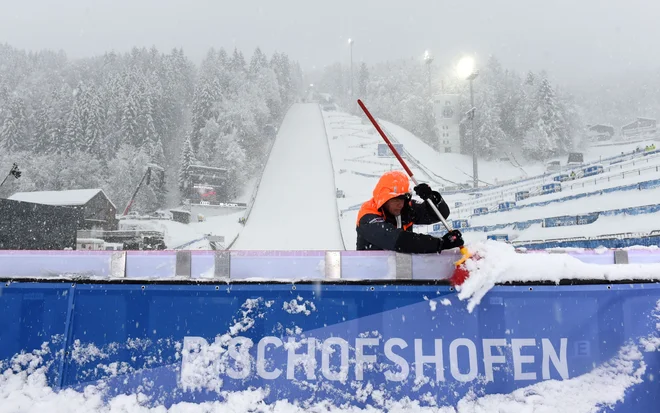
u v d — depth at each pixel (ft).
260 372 7.97
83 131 303.48
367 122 430.61
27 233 59.06
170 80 406.41
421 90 474.49
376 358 7.95
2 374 8.14
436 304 8.07
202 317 8.14
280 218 208.64
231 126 327.67
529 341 8.06
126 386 8.03
